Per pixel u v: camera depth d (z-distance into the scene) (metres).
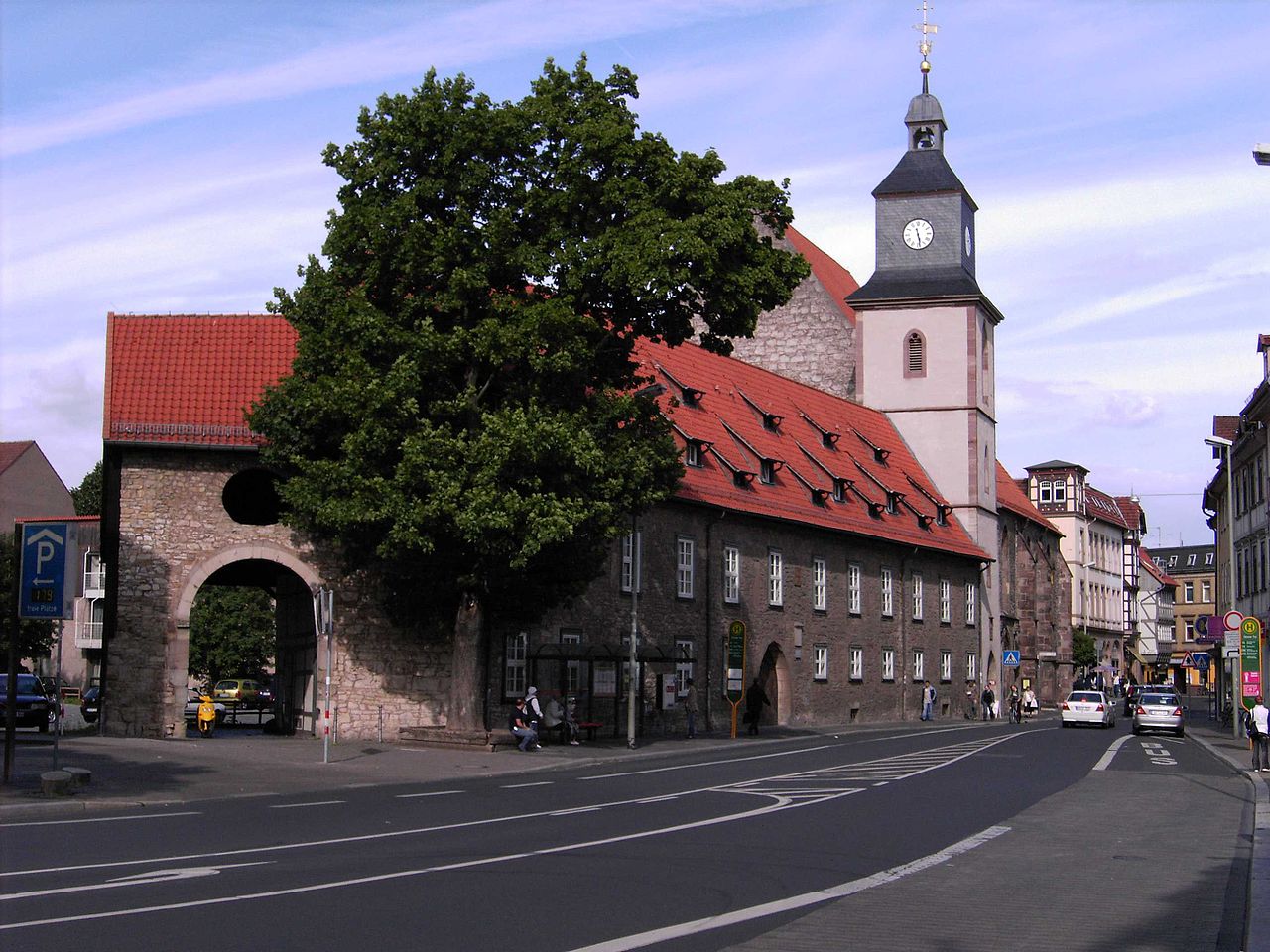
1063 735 50.75
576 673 43.19
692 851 15.84
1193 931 11.44
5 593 61.88
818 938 10.78
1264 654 58.16
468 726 34.72
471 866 14.12
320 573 37.09
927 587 70.31
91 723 56.59
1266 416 55.41
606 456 33.56
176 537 36.19
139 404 36.19
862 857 15.77
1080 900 12.97
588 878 13.55
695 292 33.75
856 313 76.94
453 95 33.44
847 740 45.62
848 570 62.06
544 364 32.09
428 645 37.56
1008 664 75.88
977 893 13.25
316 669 37.22
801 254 34.44
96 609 85.25
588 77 34.31
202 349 37.75
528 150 33.91
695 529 50.03
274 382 37.28
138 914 10.96
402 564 33.91
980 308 76.94
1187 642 160.75
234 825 17.80
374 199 33.38
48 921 10.63
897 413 75.94
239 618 81.19
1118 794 25.12
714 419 56.25
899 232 77.25
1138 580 144.75
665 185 32.91
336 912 11.23
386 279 33.44
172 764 28.25
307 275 34.16
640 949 10.14
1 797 20.55
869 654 63.53
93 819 18.55
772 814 20.20
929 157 77.56
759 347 79.44
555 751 35.56
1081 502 125.00
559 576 34.75
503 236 32.78
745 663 52.66
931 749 39.53
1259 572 59.25
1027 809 21.83
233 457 36.53
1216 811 22.36
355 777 26.88
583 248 32.84
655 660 45.03
